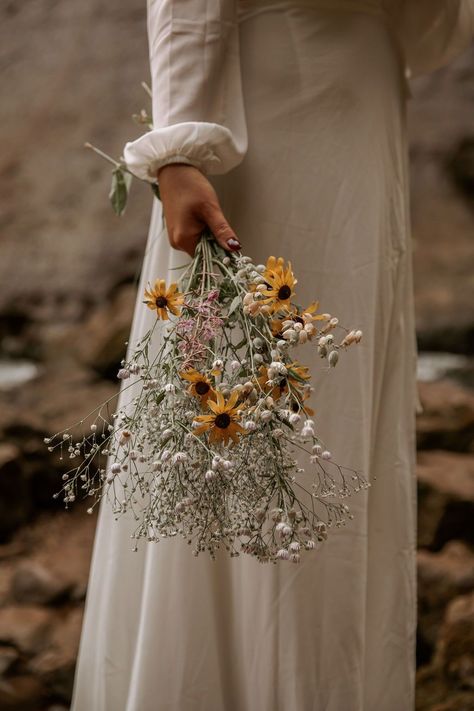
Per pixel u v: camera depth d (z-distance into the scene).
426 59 1.91
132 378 1.70
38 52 6.70
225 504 1.40
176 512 1.33
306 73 1.64
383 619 1.72
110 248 5.70
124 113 6.29
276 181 1.64
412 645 1.73
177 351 1.42
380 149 1.69
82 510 3.61
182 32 1.57
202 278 1.46
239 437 1.34
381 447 1.74
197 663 1.60
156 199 1.77
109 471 1.38
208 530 1.39
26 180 6.12
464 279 5.55
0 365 5.16
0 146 6.34
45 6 6.87
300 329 1.36
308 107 1.64
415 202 6.16
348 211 1.65
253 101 1.64
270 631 1.61
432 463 3.26
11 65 6.69
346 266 1.65
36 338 5.37
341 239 1.65
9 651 2.53
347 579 1.62
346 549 1.62
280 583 1.61
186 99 1.56
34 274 5.65
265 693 1.61
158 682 1.59
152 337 1.68
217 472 1.36
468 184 6.26
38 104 6.46
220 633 1.63
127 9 6.70
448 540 2.97
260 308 1.37
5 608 2.79
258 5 1.65
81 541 3.39
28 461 3.61
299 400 1.38
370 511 1.73
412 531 1.75
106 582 1.70
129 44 6.56
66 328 5.36
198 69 1.57
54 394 4.14
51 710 2.42
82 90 6.45
